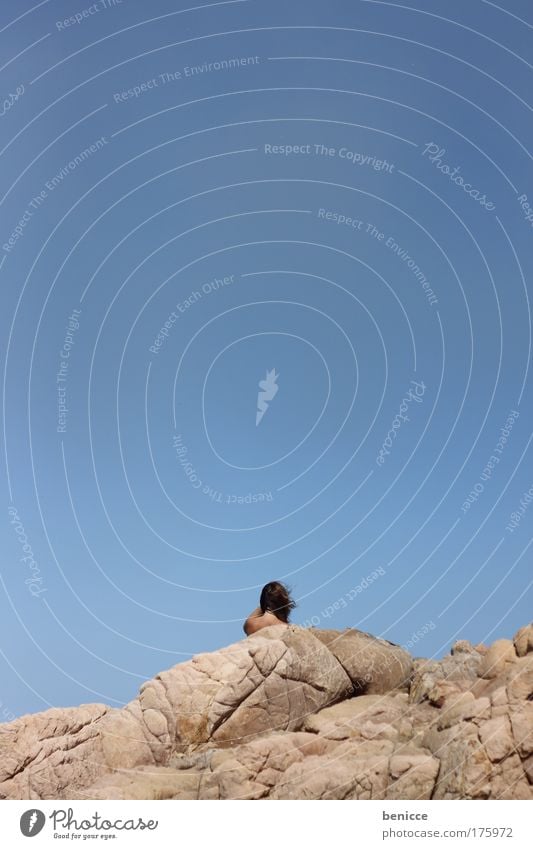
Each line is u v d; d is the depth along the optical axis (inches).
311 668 459.2
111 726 442.6
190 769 410.6
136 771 412.2
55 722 434.0
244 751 397.4
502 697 380.8
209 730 439.5
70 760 425.7
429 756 381.4
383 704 442.6
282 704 447.5
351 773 376.2
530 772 357.7
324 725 422.9
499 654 426.6
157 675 459.2
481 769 361.7
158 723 442.6
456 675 450.9
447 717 398.0
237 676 449.1
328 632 494.6
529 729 363.9
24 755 418.9
